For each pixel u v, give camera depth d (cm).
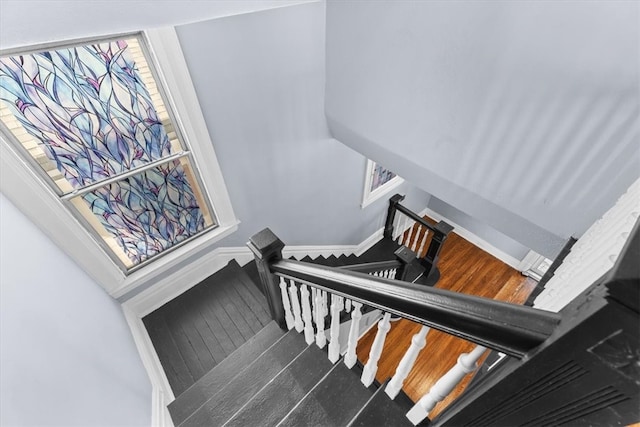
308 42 196
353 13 172
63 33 75
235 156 223
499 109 139
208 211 244
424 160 190
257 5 111
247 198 253
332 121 239
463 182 176
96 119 161
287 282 194
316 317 149
